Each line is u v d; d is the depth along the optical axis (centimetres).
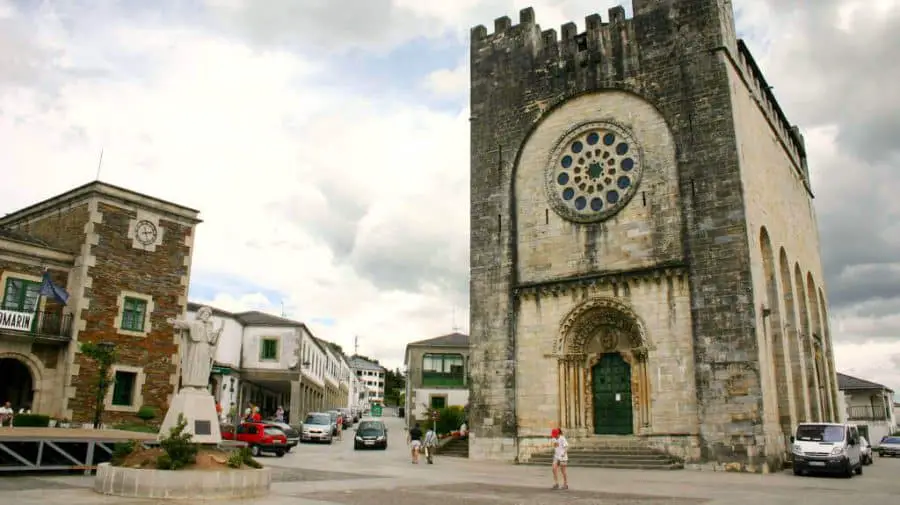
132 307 3494
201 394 1792
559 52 3541
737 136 2984
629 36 3341
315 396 6844
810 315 4075
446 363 6831
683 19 3200
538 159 3494
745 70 3391
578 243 3266
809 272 4419
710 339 2819
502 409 3275
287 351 5453
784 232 3722
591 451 2964
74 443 2084
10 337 3073
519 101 3612
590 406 3117
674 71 3170
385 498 1658
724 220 2902
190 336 1822
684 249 2970
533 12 3694
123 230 3516
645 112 3219
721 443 2708
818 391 4028
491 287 3456
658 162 3131
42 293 3153
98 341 3309
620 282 3081
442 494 1795
